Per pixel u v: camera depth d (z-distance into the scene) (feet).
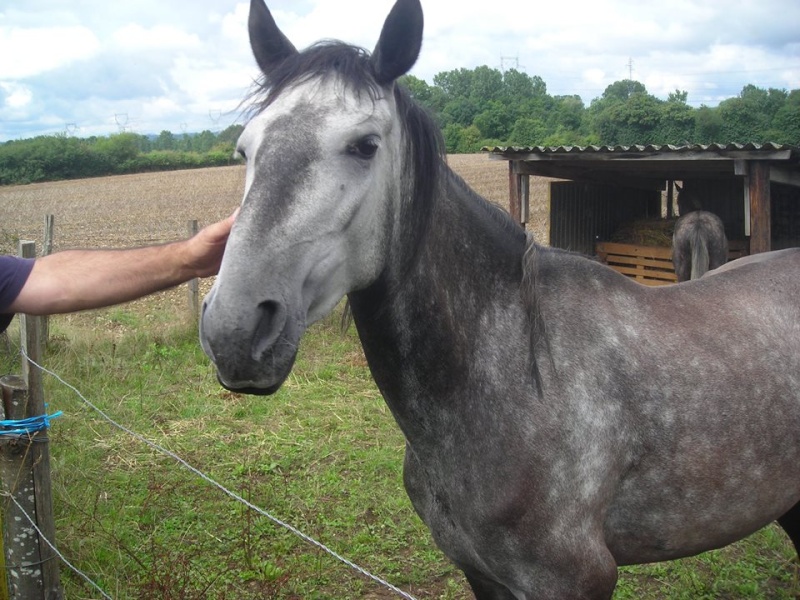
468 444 6.33
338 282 5.46
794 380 7.49
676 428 6.73
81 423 16.70
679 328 7.14
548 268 6.91
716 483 6.93
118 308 30.86
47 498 9.24
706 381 6.91
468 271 6.44
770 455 7.22
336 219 5.26
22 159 149.89
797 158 22.00
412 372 6.30
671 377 6.78
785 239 30.86
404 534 12.66
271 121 5.35
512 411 6.28
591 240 34.12
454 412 6.35
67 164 153.38
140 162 159.74
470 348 6.36
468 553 6.81
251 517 13.07
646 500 6.84
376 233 5.67
